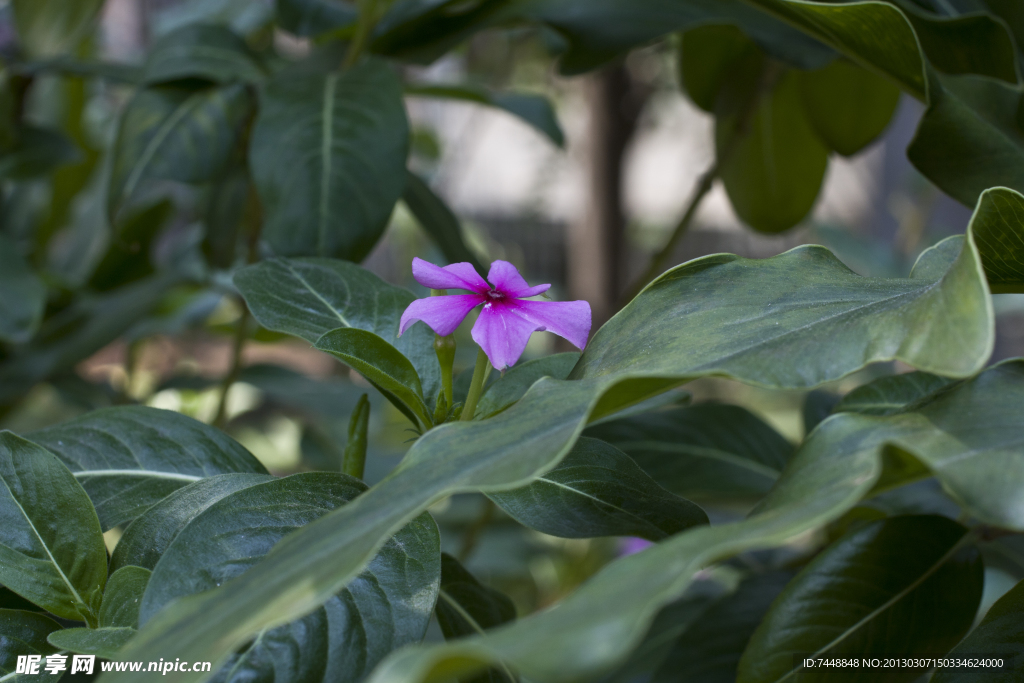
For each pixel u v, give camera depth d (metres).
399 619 0.46
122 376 1.09
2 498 0.47
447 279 0.49
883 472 0.43
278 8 0.67
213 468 0.51
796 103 0.79
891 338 0.43
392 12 0.66
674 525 0.48
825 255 0.48
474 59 1.74
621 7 0.63
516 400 0.49
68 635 0.46
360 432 0.50
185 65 0.63
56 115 1.00
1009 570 0.57
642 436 0.59
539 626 0.40
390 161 0.58
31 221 0.98
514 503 0.49
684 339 0.46
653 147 2.87
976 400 0.44
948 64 0.55
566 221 2.84
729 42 0.76
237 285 0.52
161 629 0.42
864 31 0.52
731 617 0.56
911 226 1.46
